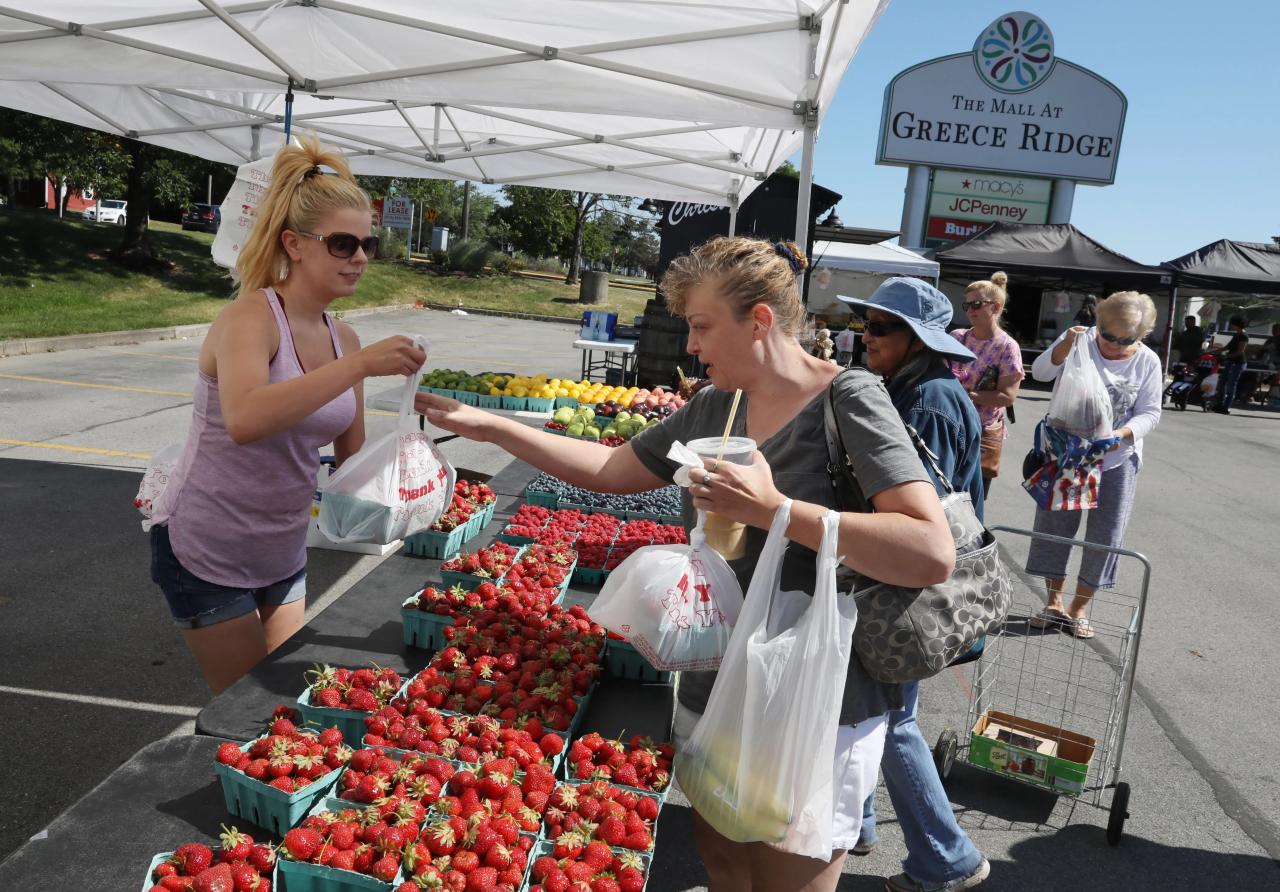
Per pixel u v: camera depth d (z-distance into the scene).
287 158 2.41
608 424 6.50
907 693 2.66
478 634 2.75
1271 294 17.56
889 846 3.27
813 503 1.83
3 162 20.16
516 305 29.03
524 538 4.03
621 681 2.86
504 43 4.59
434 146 7.69
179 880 1.70
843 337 16.05
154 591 5.05
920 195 25.12
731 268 1.85
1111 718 3.67
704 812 1.81
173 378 12.01
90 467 7.46
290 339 2.42
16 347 13.05
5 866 1.77
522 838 1.90
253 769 1.95
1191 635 5.65
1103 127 24.39
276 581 2.66
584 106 5.14
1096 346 5.24
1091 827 3.43
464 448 9.28
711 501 1.71
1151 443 14.00
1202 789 3.78
